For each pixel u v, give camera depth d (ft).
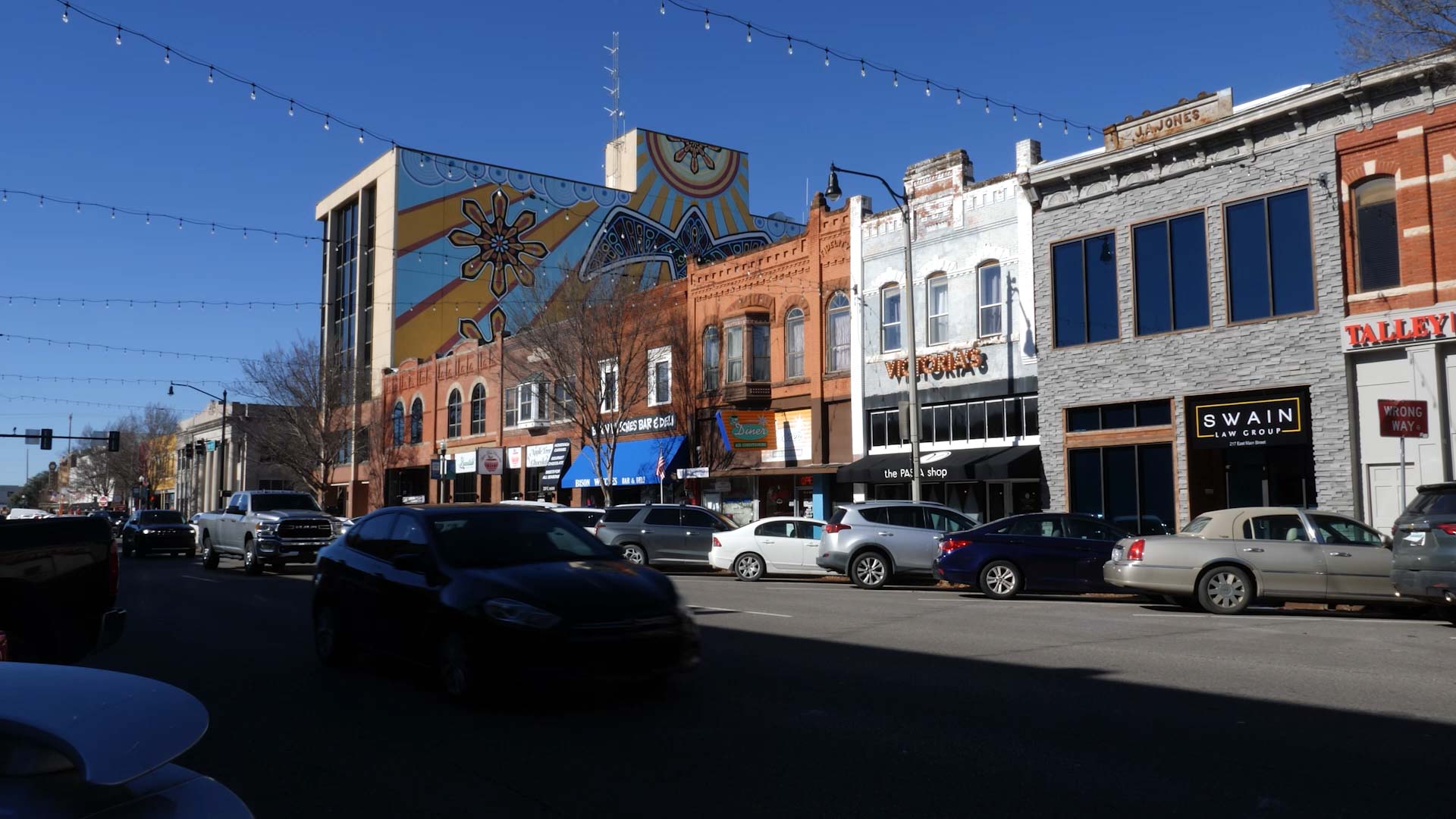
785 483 101.76
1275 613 48.44
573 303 114.21
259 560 80.23
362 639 30.53
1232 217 70.08
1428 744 21.52
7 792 7.84
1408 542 41.88
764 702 26.08
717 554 75.61
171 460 300.81
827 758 20.70
